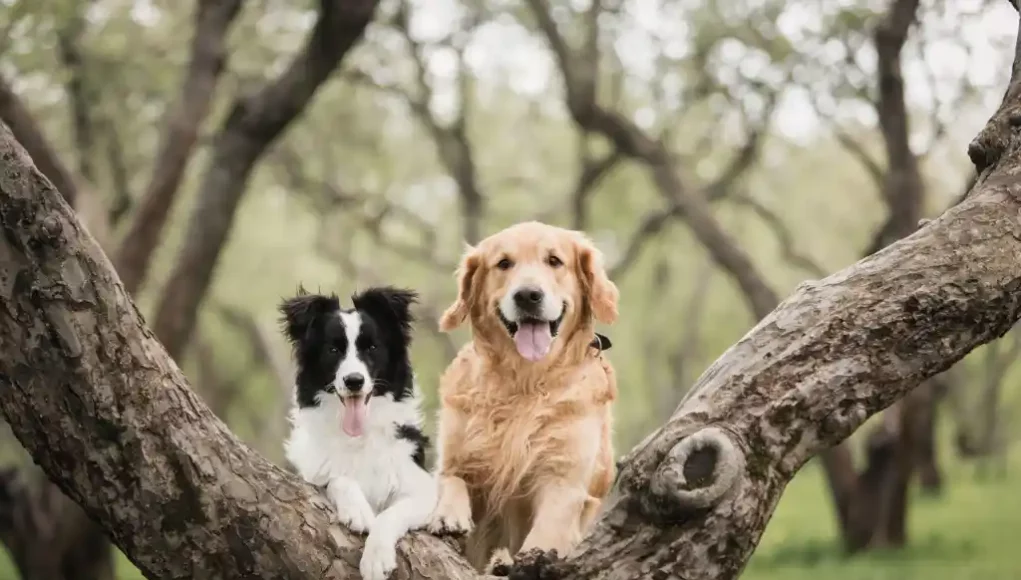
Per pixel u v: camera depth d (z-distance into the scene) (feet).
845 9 52.08
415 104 64.44
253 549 11.98
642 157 54.80
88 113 49.70
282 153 67.31
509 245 18.37
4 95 35.01
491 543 18.13
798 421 12.48
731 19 55.83
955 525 70.38
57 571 41.14
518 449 17.57
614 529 12.58
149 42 50.26
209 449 11.93
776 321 12.98
